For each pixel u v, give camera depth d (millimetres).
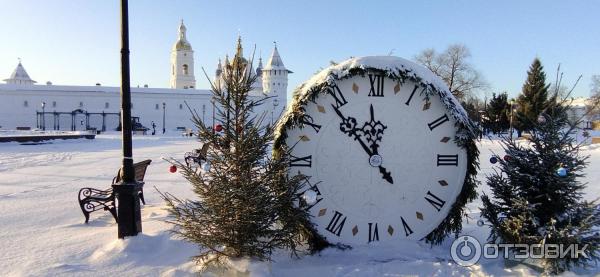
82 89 89188
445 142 5570
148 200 9539
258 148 4887
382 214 5562
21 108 86562
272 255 5383
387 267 4957
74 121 86375
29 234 6484
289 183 5039
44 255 5418
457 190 5570
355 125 5477
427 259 5199
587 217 4777
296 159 5414
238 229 4828
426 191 5582
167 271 4867
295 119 5320
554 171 4914
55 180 13070
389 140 5535
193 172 5086
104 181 12875
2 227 6941
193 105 94062
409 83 5496
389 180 5539
